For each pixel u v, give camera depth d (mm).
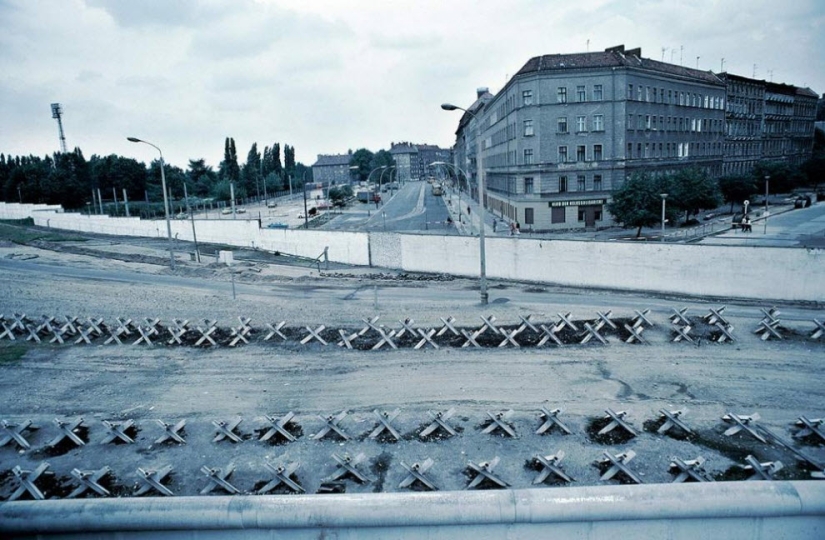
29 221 72500
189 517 4586
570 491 4598
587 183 53062
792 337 17703
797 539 4488
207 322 20094
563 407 13469
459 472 10805
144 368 17500
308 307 23406
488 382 15258
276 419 12469
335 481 10586
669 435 11914
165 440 12539
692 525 4496
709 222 52562
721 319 18578
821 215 54406
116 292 27172
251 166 129125
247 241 47000
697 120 65000
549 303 22609
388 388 15141
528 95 52719
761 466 9938
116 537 4695
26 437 13078
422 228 62375
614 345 17719
